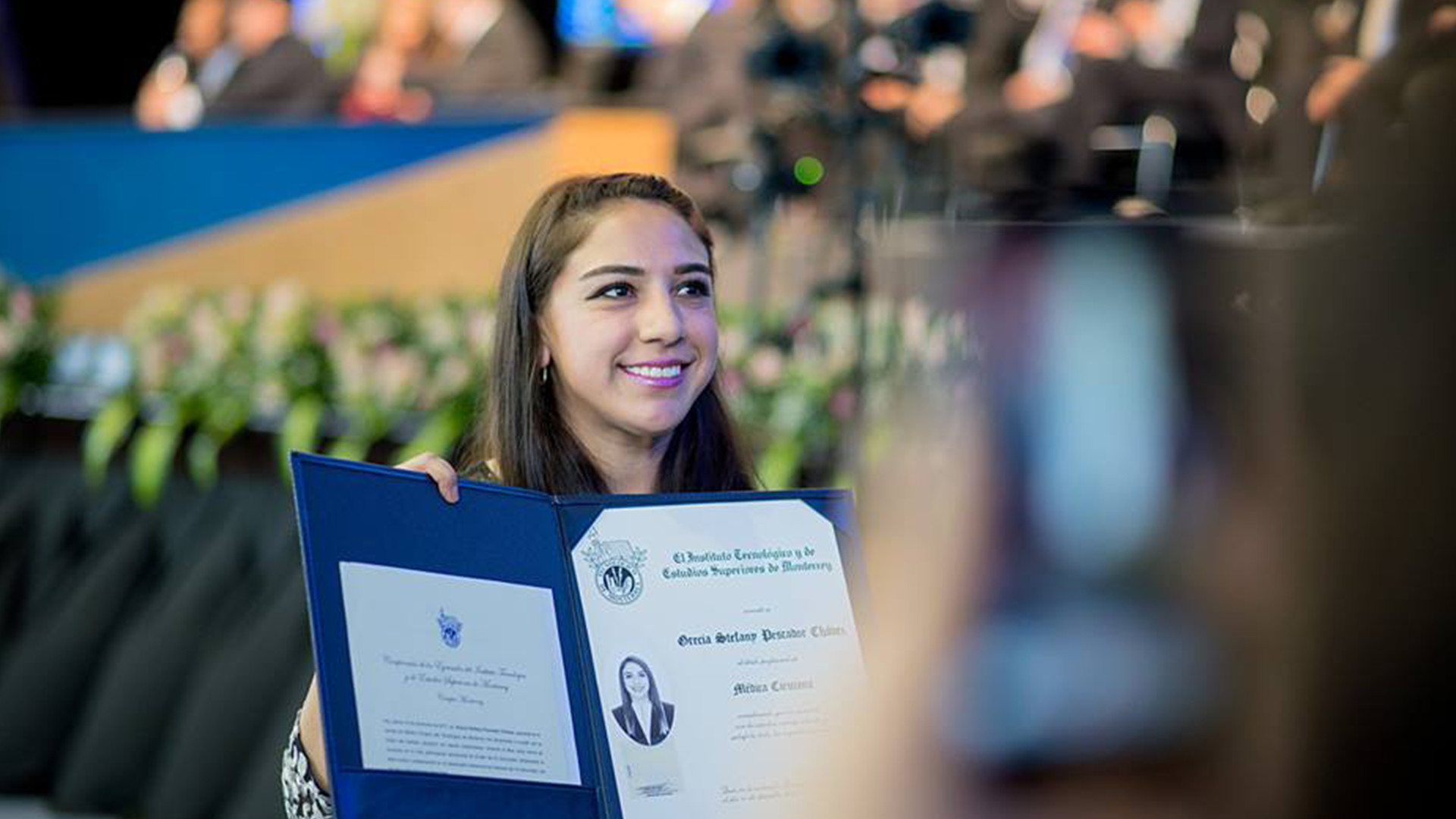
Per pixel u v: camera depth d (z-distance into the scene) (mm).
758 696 2523
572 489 2814
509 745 2395
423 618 2398
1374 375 664
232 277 7500
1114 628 683
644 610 2537
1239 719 666
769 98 7203
